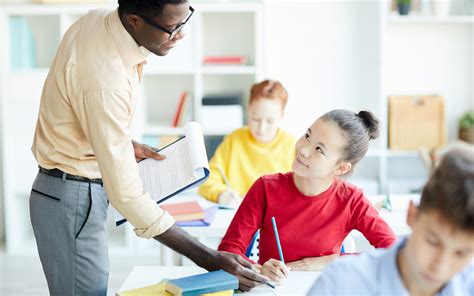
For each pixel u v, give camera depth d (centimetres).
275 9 441
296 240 202
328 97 445
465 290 114
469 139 432
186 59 414
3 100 414
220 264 171
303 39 442
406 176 457
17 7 412
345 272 111
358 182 432
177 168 199
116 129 171
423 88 448
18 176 419
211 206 278
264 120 314
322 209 201
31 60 428
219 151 324
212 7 408
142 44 179
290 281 177
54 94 180
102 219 195
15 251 425
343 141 190
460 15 439
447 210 94
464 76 445
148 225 173
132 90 184
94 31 177
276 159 321
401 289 109
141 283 175
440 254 97
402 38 445
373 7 434
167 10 170
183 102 421
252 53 436
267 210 203
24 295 358
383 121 429
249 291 170
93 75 171
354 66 441
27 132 415
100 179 193
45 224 191
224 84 440
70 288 193
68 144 185
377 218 203
